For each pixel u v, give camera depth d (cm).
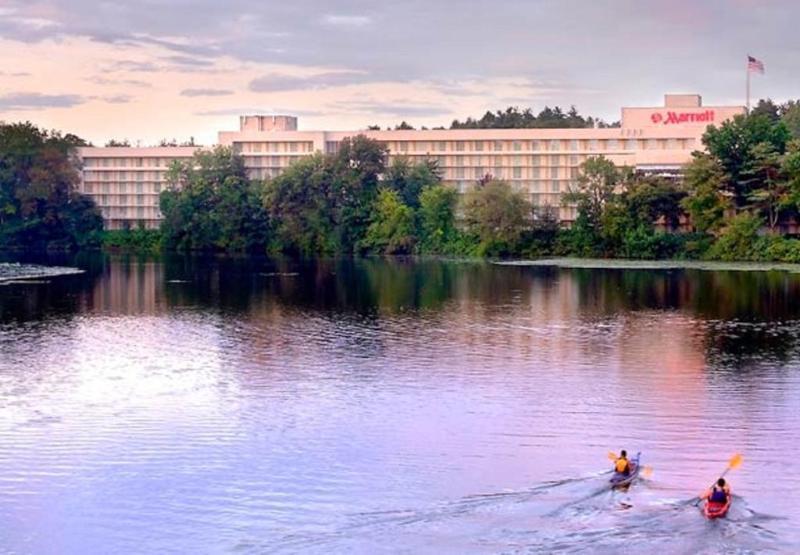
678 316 9550
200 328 9006
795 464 4669
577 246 18375
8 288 12688
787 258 16262
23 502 4306
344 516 4056
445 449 4962
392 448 4984
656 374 6681
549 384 6388
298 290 12444
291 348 7831
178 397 6097
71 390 6316
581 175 18938
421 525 3909
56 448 5031
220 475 4606
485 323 9169
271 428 5372
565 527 3841
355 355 7475
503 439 5128
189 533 3953
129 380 6612
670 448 4934
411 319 9494
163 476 4606
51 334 8669
